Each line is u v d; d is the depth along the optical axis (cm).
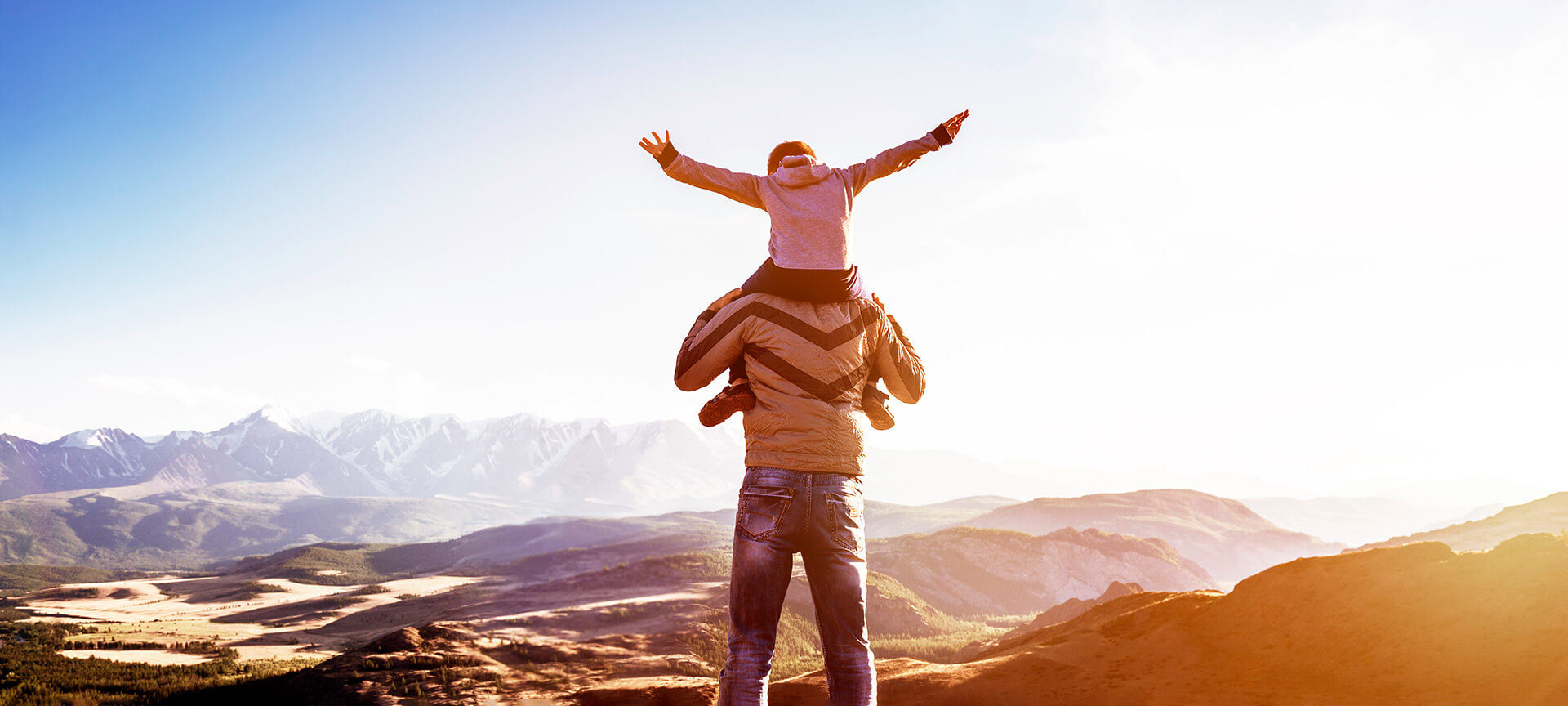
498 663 10169
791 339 223
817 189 239
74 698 11688
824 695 880
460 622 12206
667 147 239
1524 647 668
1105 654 1007
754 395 230
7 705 11550
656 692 1168
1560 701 574
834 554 224
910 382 257
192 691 11669
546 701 1213
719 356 231
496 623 12412
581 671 10006
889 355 251
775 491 221
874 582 19462
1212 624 979
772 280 230
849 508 228
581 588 18562
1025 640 1455
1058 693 904
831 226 232
